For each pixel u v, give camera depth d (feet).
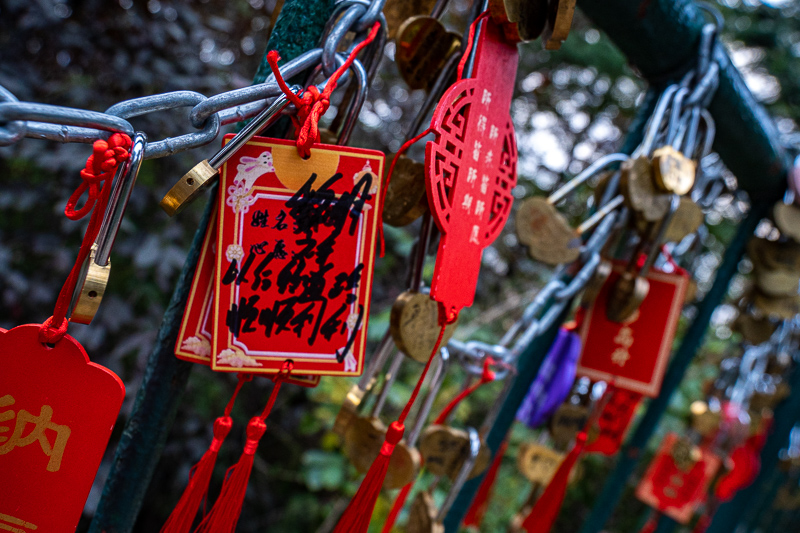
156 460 1.73
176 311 1.62
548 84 9.09
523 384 2.81
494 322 7.98
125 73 4.63
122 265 5.44
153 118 4.85
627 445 4.37
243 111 1.40
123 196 1.21
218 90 4.92
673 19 2.59
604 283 3.01
